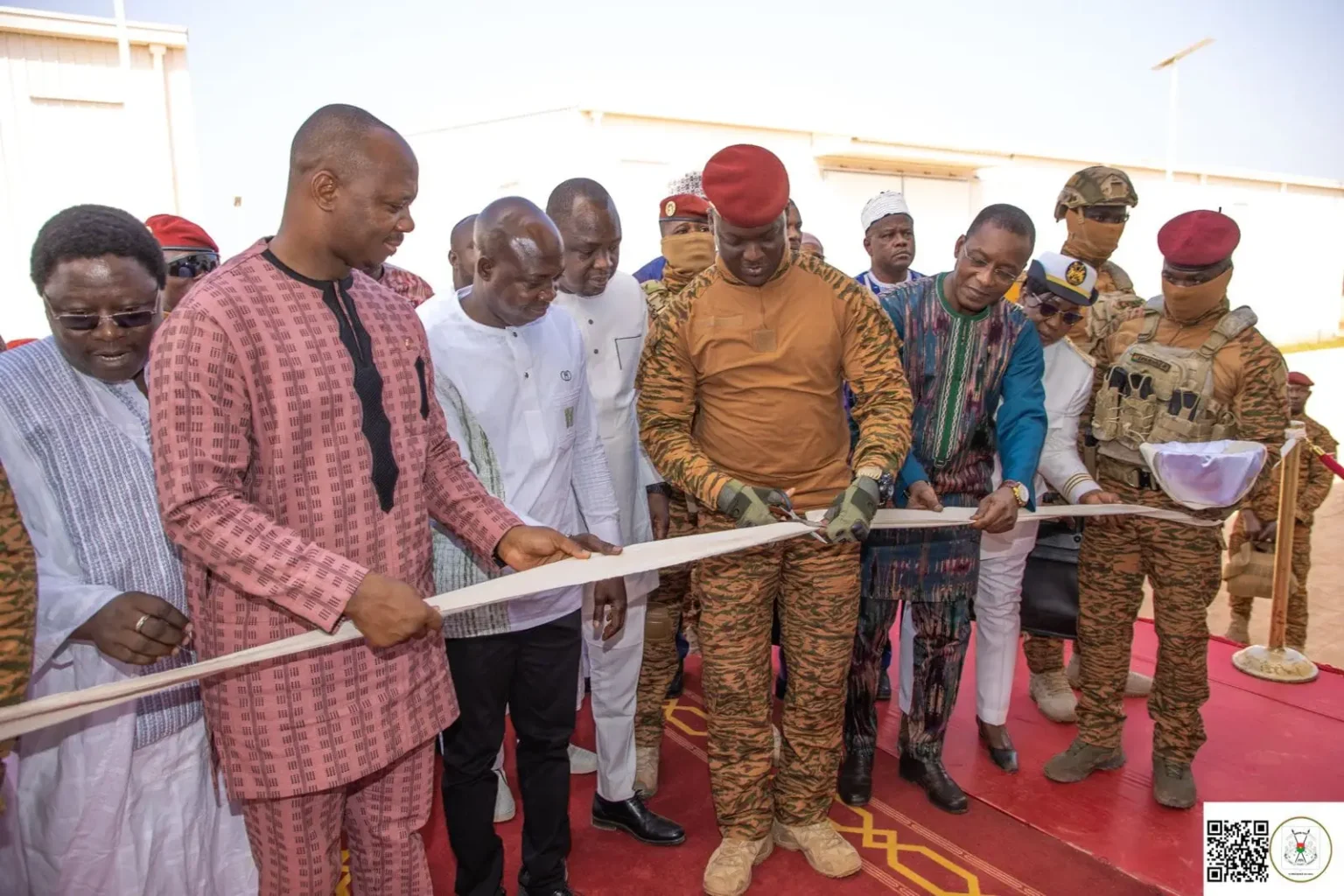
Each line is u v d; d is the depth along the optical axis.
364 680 1.74
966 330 2.80
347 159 1.57
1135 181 18.80
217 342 1.52
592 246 2.67
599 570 1.93
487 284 2.17
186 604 1.88
